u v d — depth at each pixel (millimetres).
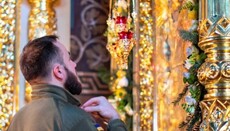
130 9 4504
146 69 5105
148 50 5102
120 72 5398
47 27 5078
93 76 6562
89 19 6621
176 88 4723
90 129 2779
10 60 4980
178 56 4699
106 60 6590
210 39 3654
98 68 6559
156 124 5012
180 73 4648
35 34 5023
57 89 2871
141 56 5109
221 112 3611
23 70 2916
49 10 5109
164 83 4922
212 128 3615
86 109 3098
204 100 3705
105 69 6242
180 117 4621
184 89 4031
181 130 4477
